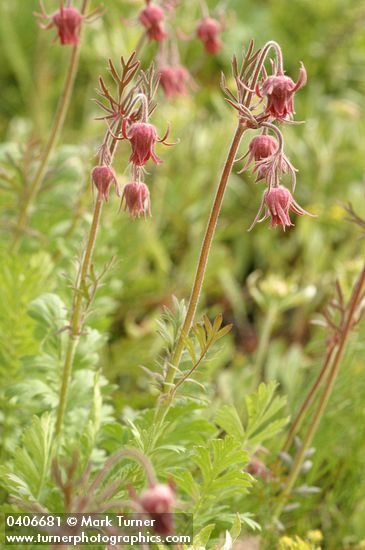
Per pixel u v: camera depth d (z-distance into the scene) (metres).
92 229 3.59
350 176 7.86
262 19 9.41
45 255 4.84
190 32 8.49
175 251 7.42
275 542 4.36
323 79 9.20
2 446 4.39
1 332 4.52
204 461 3.75
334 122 8.33
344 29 9.01
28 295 4.54
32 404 4.45
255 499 4.41
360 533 4.73
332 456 5.00
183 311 3.59
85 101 8.25
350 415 5.06
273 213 3.24
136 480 3.67
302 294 5.42
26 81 8.48
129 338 6.41
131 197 3.36
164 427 3.86
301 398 5.25
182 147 7.48
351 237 7.29
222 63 8.94
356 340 5.17
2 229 5.59
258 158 3.32
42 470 3.76
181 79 5.25
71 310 3.92
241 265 7.48
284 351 6.85
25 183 5.13
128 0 6.63
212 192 7.42
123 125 3.20
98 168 3.40
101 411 4.29
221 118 8.44
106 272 3.82
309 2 9.34
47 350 4.30
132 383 6.00
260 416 4.12
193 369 3.51
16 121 8.19
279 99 3.17
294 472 4.34
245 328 7.00
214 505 4.31
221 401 5.38
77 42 4.43
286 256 7.53
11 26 8.62
